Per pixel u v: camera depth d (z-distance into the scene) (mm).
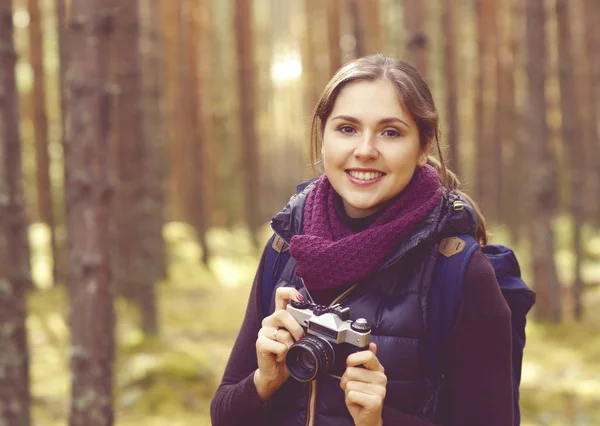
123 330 7805
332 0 12703
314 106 1406
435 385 1212
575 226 9141
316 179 1372
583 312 9211
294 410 1270
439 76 14062
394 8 14414
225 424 1301
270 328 1219
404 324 1175
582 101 15453
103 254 3633
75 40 3588
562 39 9477
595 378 6719
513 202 14742
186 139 15656
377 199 1199
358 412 1137
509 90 14383
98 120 3594
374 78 1196
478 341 1171
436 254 1198
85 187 3588
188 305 9930
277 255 1340
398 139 1196
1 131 3594
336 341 1142
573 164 9336
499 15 14719
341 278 1172
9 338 3510
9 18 3770
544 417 5844
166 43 14438
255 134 14742
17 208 3990
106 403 3662
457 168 11406
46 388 6105
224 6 19297
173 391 5996
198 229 12930
